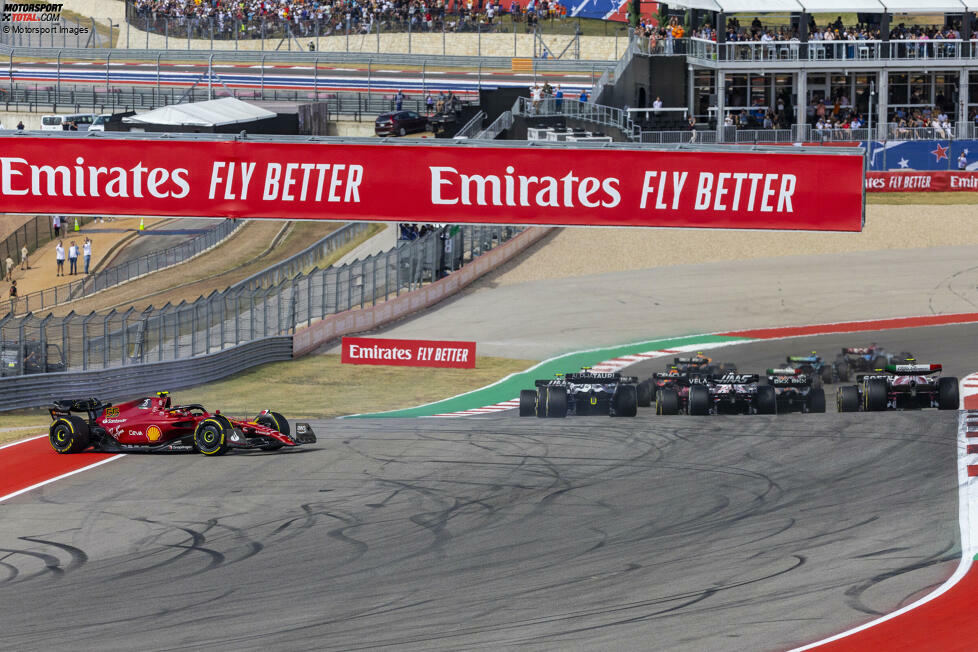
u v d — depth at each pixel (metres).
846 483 66.44
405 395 118.62
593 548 55.22
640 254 184.62
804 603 46.88
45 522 62.09
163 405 79.38
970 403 97.06
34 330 128.75
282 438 77.50
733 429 82.81
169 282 193.00
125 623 46.50
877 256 180.50
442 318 157.12
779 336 142.75
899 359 109.75
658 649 42.41
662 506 62.38
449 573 51.97
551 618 45.91
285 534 58.62
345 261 184.12
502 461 74.25
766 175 89.25
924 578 49.47
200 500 65.75
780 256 182.50
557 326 150.62
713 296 163.50
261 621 46.38
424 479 69.69
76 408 79.94
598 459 74.19
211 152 91.62
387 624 45.66
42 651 43.69
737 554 53.69
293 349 139.88
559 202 90.50
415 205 91.12
